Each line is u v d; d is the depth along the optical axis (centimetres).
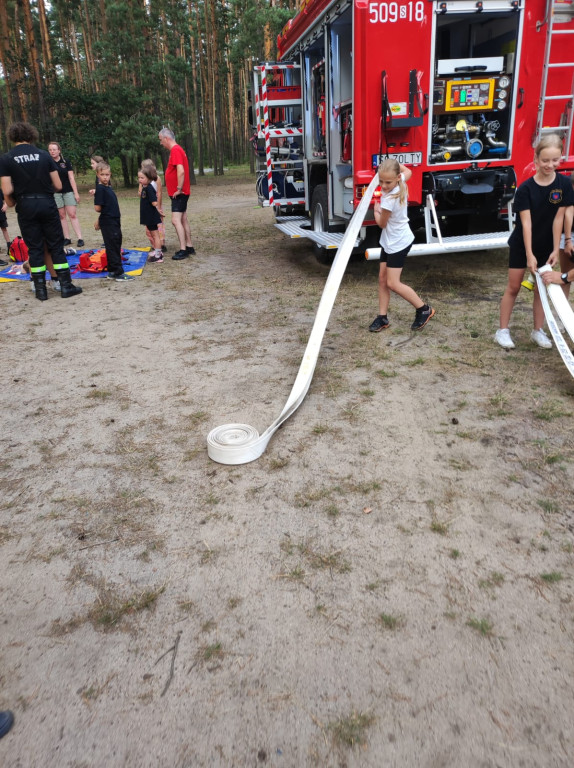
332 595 220
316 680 185
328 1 616
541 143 381
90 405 393
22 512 280
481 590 219
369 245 666
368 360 445
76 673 192
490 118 631
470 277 679
